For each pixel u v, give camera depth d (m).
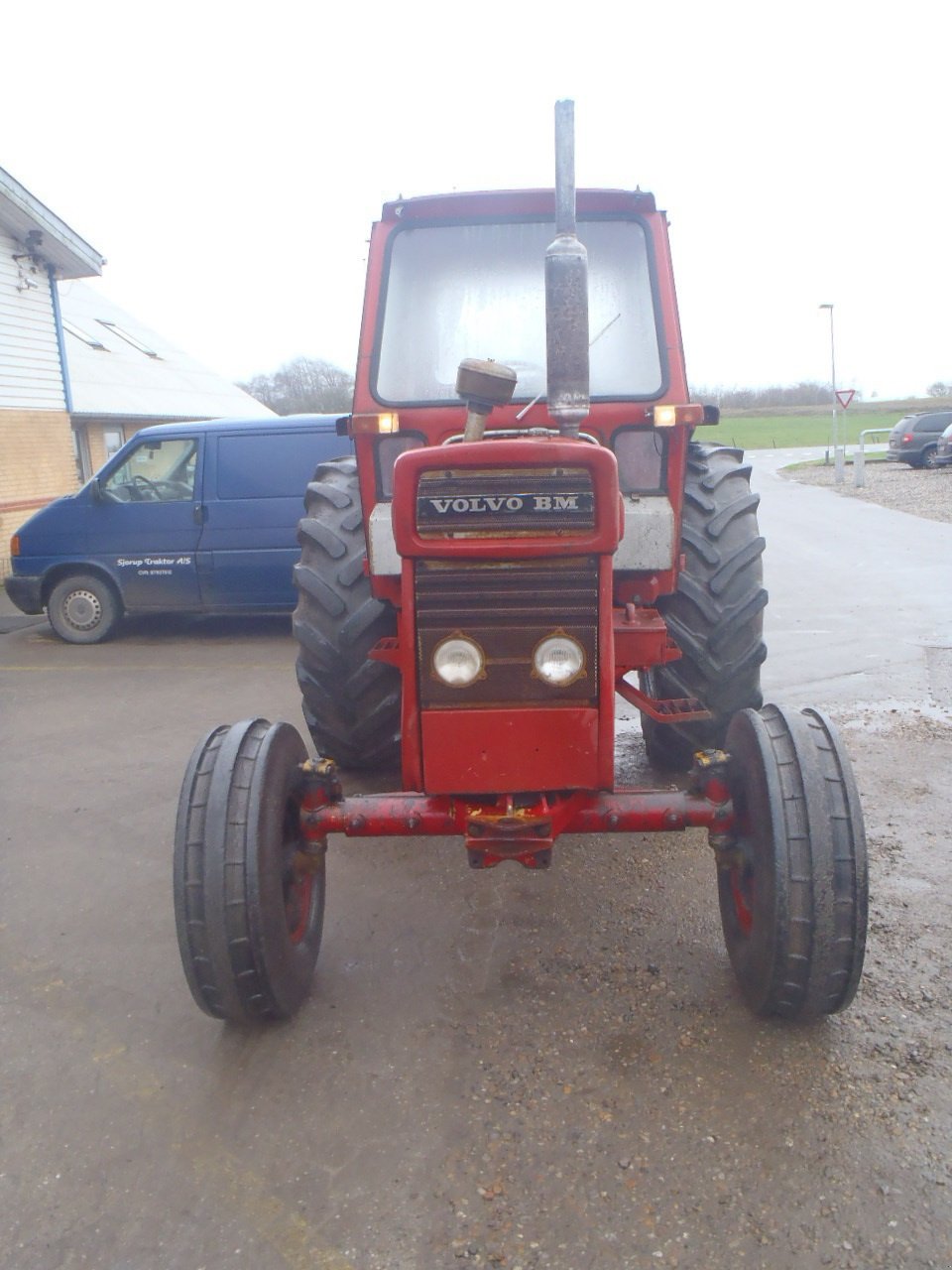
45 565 8.94
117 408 18.73
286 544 8.62
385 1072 2.84
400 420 3.91
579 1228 2.27
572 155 2.61
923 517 16.41
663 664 3.98
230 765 2.82
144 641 9.14
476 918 3.68
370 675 4.35
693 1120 2.58
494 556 2.58
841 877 2.61
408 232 3.94
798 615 8.83
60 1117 2.73
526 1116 2.63
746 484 4.59
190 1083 2.84
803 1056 2.80
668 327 3.86
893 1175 2.38
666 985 3.18
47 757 5.80
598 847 4.24
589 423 3.85
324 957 3.44
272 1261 2.24
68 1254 2.29
